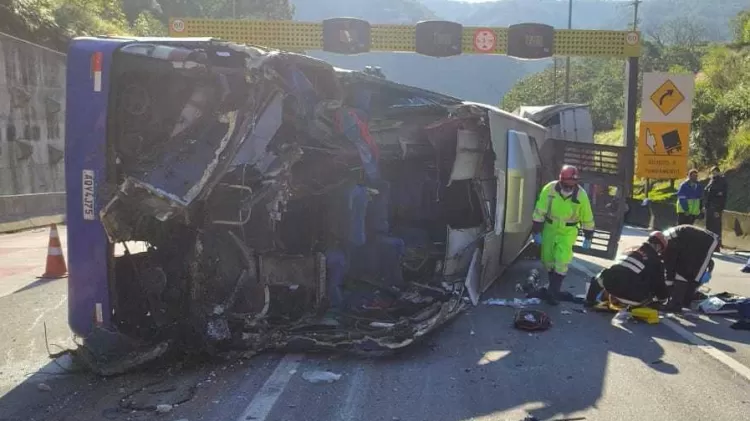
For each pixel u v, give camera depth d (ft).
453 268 24.53
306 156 20.74
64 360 17.78
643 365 18.11
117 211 16.62
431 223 28.35
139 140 17.17
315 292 20.26
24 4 69.87
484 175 26.05
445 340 20.47
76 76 16.93
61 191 74.38
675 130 65.46
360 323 19.88
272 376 16.62
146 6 163.94
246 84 17.53
